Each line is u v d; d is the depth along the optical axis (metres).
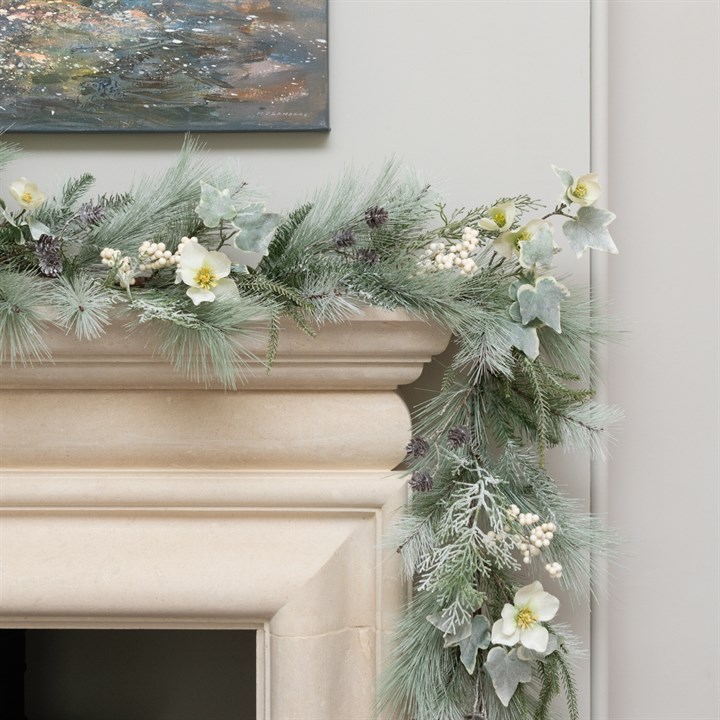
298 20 1.06
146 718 1.34
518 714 0.98
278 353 0.96
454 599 0.93
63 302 0.91
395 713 1.01
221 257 0.91
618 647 1.19
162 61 1.06
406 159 1.08
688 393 1.19
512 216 0.98
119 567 1.00
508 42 1.08
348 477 1.00
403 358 0.98
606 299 1.09
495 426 1.03
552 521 0.97
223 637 1.34
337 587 1.00
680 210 1.21
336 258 1.00
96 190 1.08
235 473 1.00
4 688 1.27
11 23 1.06
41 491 1.00
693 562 1.19
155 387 1.00
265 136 1.08
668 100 1.21
